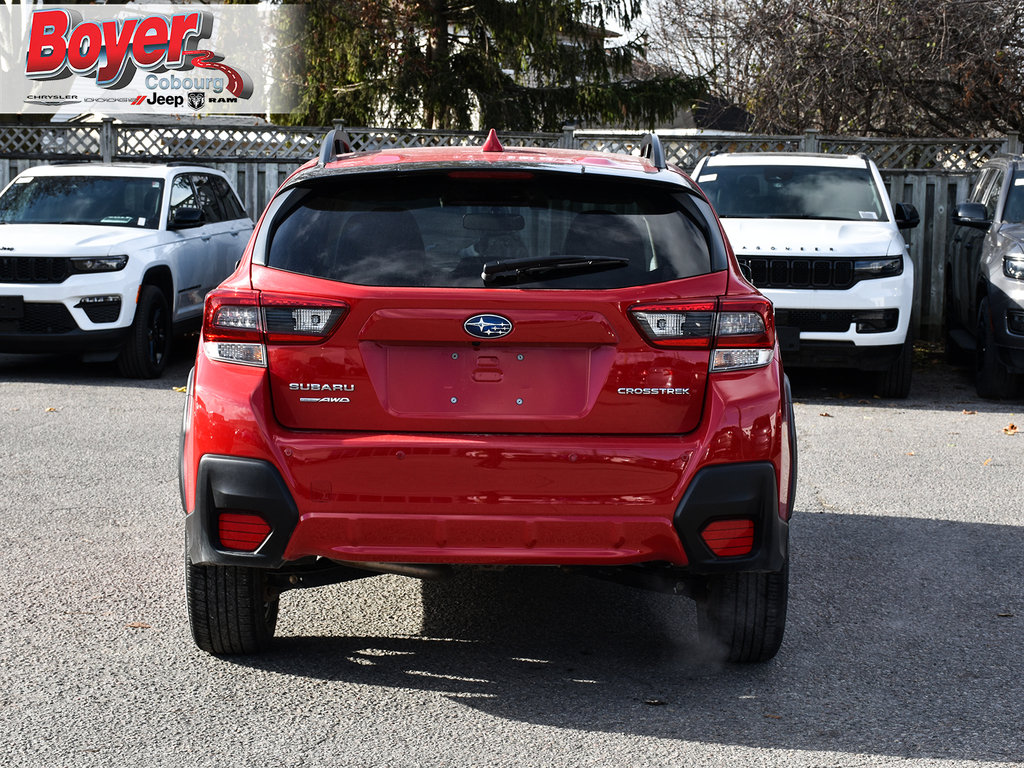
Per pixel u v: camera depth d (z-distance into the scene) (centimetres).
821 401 1002
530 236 365
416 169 370
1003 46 1532
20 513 594
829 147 1422
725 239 384
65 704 366
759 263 972
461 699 376
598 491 351
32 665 398
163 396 966
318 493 351
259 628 399
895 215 1086
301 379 354
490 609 468
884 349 972
